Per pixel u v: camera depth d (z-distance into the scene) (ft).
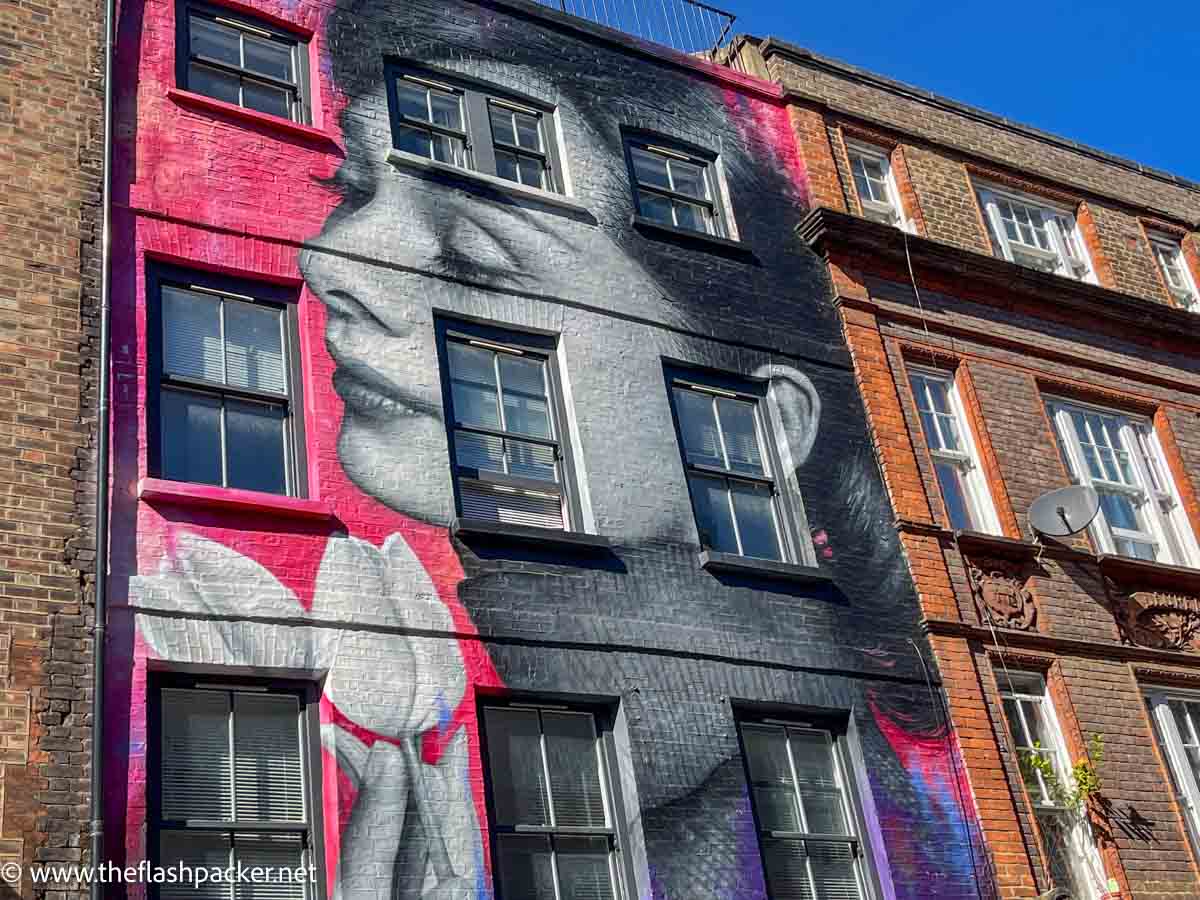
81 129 36.91
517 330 41.52
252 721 31.35
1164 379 58.08
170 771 29.91
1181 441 56.75
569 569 37.42
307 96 42.96
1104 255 61.62
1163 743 47.06
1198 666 49.49
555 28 50.37
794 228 51.62
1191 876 43.68
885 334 50.47
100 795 28.09
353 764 31.27
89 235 35.32
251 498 33.14
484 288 41.42
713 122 52.65
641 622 37.65
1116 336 58.18
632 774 35.04
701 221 50.03
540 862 33.24
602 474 39.91
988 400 51.67
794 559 42.91
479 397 39.78
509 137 46.78
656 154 50.42
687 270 46.91
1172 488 55.57
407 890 30.40
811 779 38.60
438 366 38.91
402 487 35.99
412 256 40.57
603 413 41.24
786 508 43.86
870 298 51.01
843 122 57.00
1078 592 48.26
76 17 38.88
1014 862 39.93
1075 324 57.06
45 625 29.63
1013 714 44.42
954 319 53.11
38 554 30.37
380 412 36.94
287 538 33.47
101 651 29.60
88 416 32.78
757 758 37.99
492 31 48.44
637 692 36.45
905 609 43.39
